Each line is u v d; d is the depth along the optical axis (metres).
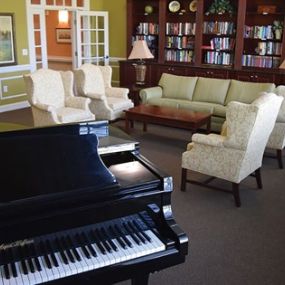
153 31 8.08
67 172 1.77
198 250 2.85
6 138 1.87
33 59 7.73
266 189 3.98
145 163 2.06
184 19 7.82
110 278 1.64
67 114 5.12
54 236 1.63
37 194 1.64
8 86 7.39
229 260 2.73
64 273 1.53
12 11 7.16
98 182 1.74
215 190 3.91
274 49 6.86
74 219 1.66
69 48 10.23
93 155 1.89
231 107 3.25
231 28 7.18
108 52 8.86
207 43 7.58
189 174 4.31
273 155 4.99
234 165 3.46
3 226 1.53
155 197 1.82
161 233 1.81
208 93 6.09
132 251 1.67
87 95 5.97
